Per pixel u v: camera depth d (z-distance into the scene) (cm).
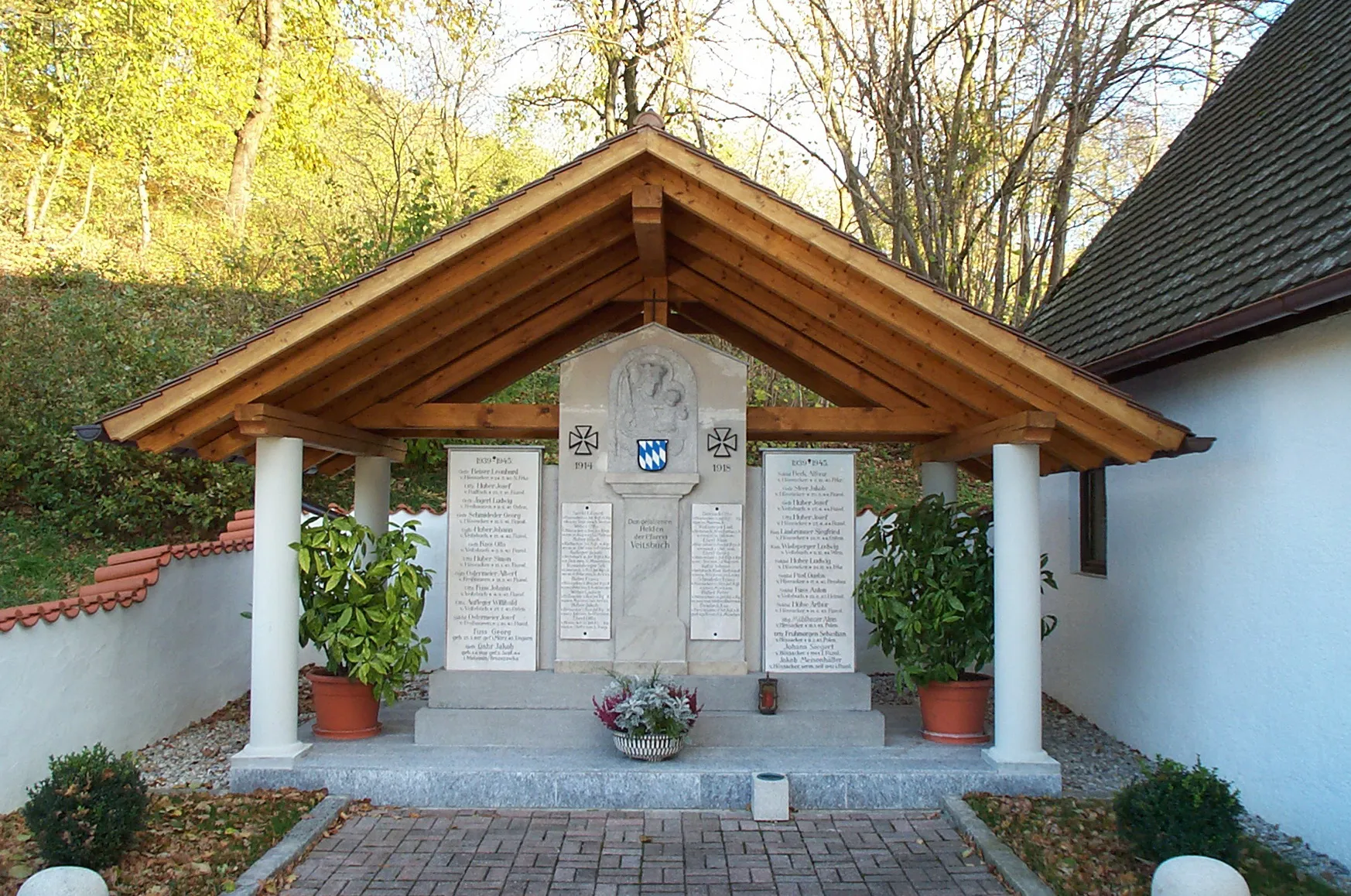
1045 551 1003
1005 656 658
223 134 2123
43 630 614
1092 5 1452
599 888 512
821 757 677
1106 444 626
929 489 874
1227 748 646
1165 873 434
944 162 1551
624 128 2006
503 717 698
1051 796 640
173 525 1244
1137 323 773
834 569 726
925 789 642
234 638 935
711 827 604
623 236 675
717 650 715
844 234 597
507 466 727
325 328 603
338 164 2288
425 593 1064
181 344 1359
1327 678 547
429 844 570
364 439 773
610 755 676
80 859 481
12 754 577
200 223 2128
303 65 2083
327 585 671
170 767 706
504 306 739
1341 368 543
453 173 1930
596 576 718
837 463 732
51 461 1202
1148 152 1909
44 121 1855
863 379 751
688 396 729
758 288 743
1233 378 653
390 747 694
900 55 1552
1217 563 664
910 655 713
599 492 723
